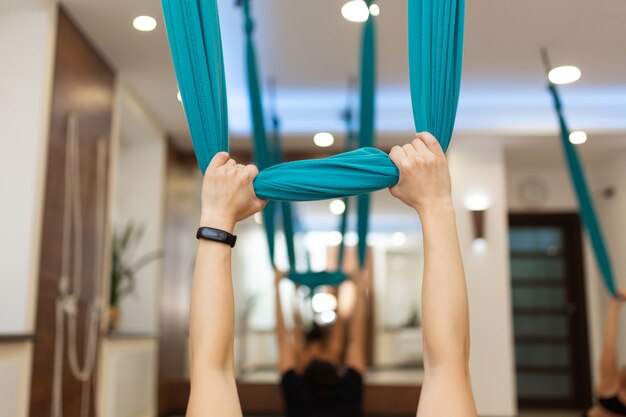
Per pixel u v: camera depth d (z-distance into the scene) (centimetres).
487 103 554
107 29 390
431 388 103
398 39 415
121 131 546
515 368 670
